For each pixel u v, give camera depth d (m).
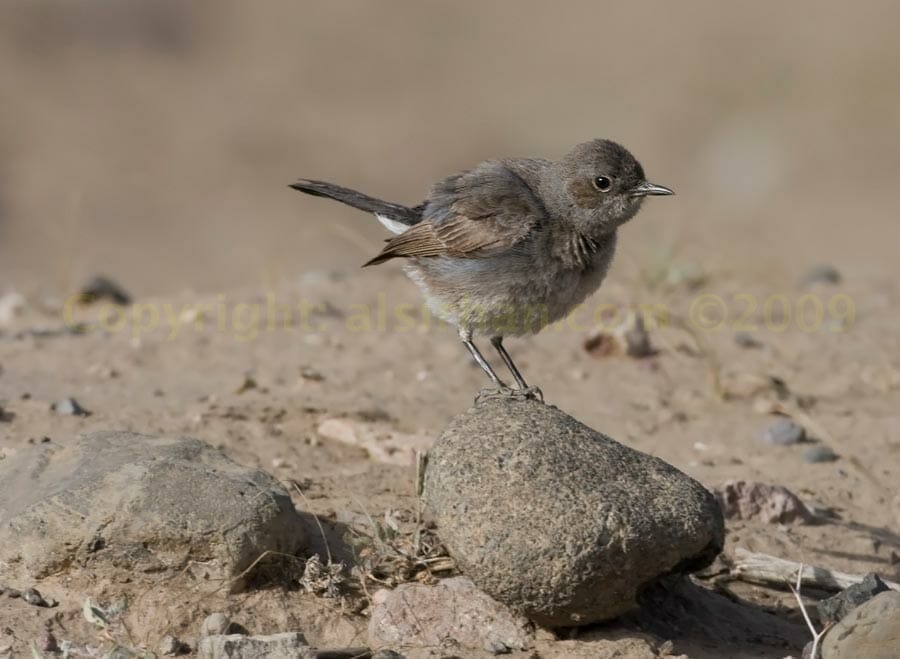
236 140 32.31
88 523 8.62
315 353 14.27
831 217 28.16
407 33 39.72
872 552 10.38
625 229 19.12
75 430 11.45
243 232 27.11
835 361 14.64
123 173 29.89
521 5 41.94
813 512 10.86
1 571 8.71
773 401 13.24
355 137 33.25
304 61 37.31
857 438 12.50
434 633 8.44
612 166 10.67
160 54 36.75
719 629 9.07
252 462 11.03
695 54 38.00
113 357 13.88
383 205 11.74
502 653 8.30
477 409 8.88
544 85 36.53
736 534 10.43
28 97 33.12
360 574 9.00
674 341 15.05
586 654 8.30
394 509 9.99
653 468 8.59
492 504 8.23
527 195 10.84
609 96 35.91
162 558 8.64
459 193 11.05
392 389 13.25
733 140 32.91
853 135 33.12
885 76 35.75
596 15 41.31
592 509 8.16
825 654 8.35
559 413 8.85
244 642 8.10
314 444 11.55
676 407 13.24
